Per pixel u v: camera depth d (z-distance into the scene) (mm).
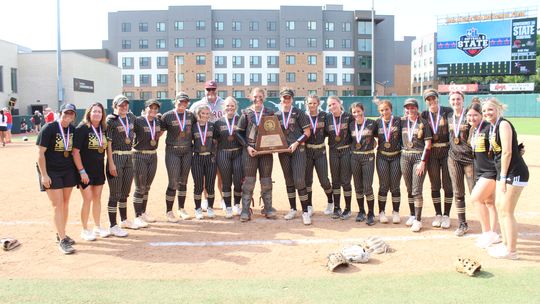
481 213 6430
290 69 70875
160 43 71750
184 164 7996
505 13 56531
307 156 8211
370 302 4531
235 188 8445
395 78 92062
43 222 8039
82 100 47938
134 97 72188
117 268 5711
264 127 7758
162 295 4770
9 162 17031
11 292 4883
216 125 8117
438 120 7148
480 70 58156
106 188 11492
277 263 5848
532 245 6418
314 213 8656
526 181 5746
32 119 36750
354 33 71938
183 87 71000
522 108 49812
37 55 44656
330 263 5559
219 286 5035
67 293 4848
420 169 7156
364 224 7777
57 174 6359
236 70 71125
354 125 7758
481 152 6227
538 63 76625
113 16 72062
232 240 6906
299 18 70375
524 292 4742
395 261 5863
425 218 8125
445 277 5238
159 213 8773
